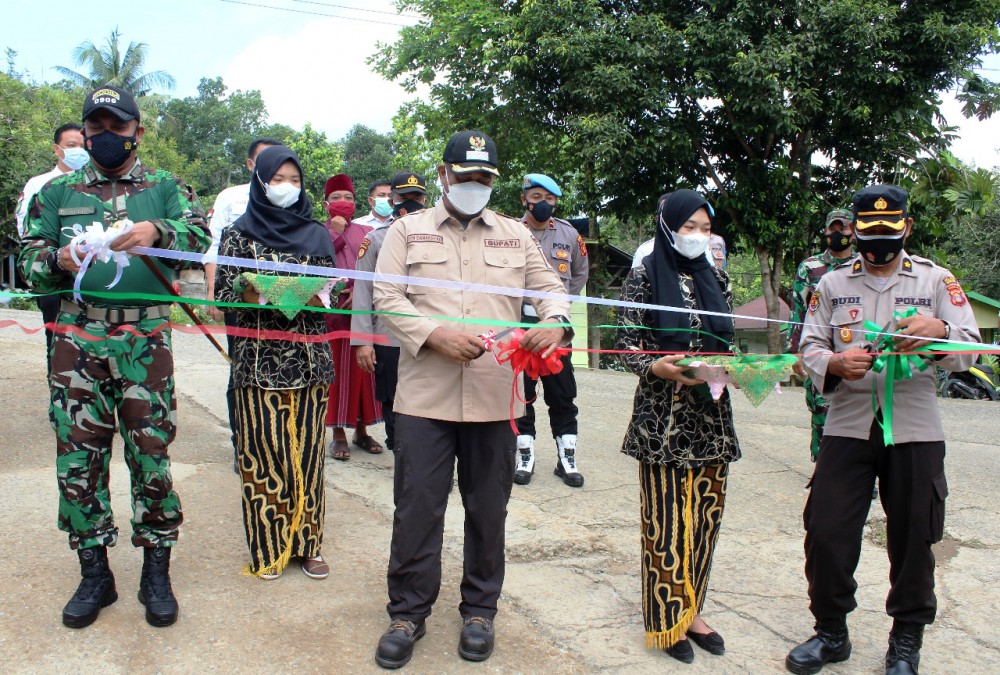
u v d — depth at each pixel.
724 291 3.15
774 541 4.27
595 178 13.44
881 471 2.93
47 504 3.95
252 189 3.41
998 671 3.05
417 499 2.81
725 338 2.99
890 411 2.78
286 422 3.35
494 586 2.96
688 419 2.92
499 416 2.88
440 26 15.97
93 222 2.88
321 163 29.53
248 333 3.34
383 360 5.02
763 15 11.41
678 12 12.66
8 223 19.36
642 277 3.00
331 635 2.94
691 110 12.86
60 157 4.23
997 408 9.80
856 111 11.77
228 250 3.31
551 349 2.75
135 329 2.86
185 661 2.70
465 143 2.81
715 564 3.92
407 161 28.03
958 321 2.88
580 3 12.55
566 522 4.27
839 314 3.08
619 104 12.29
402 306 2.84
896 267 3.02
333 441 5.23
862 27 11.17
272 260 3.29
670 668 2.93
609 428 6.77
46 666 2.61
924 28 11.35
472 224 2.98
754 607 3.48
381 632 2.99
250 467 3.33
